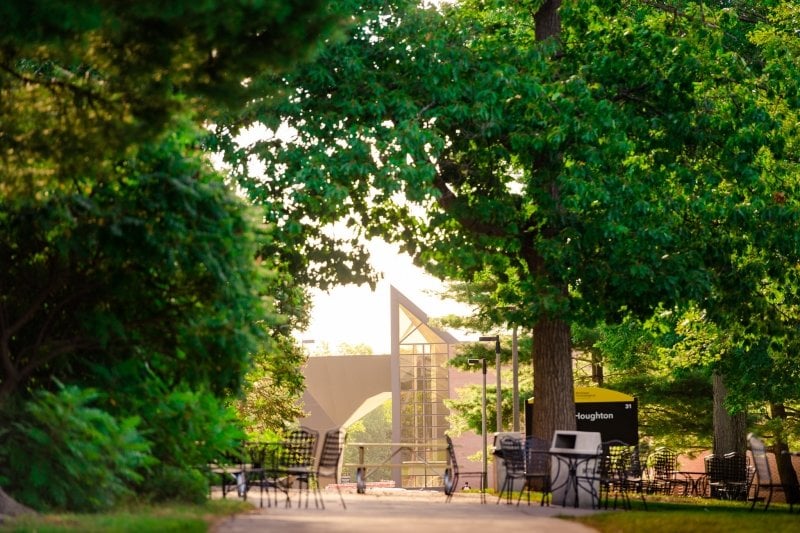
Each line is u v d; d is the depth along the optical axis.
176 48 15.12
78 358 18.38
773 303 35.84
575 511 21.19
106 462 16.58
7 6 13.60
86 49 15.24
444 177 30.94
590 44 31.03
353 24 15.57
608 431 38.44
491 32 32.66
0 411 16.72
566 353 30.80
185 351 18.67
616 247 28.70
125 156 16.30
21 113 16.00
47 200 16.92
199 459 19.23
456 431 54.12
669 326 38.97
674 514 18.92
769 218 30.98
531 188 29.56
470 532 14.31
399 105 28.05
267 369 43.25
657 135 30.77
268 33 15.12
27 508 15.49
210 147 28.50
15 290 18.27
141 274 18.17
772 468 55.16
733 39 36.78
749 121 30.38
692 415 50.62
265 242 19.52
